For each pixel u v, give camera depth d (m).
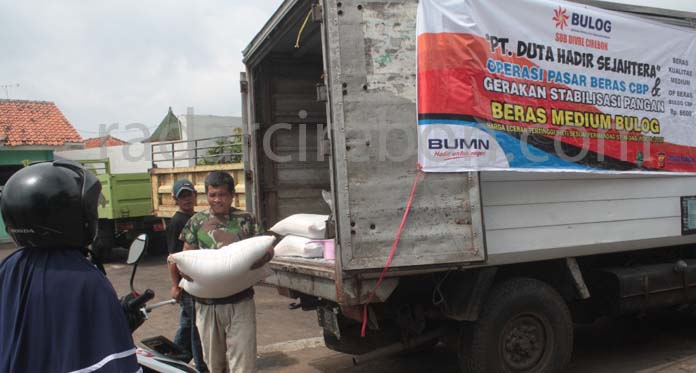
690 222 5.01
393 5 3.62
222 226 3.80
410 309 4.12
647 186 4.76
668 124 4.77
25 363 1.72
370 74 3.55
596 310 4.95
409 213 3.54
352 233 3.44
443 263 3.56
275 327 6.30
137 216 11.75
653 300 4.94
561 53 4.12
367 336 4.32
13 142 17.30
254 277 3.50
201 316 3.65
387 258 3.47
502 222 3.98
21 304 1.76
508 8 3.88
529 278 4.22
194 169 9.65
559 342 4.23
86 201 1.90
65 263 1.83
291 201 5.95
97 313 1.78
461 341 4.06
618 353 5.29
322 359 5.18
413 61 3.63
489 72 3.77
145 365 2.78
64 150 17.84
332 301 4.08
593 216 4.43
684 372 4.68
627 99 4.50
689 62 4.94
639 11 4.68
